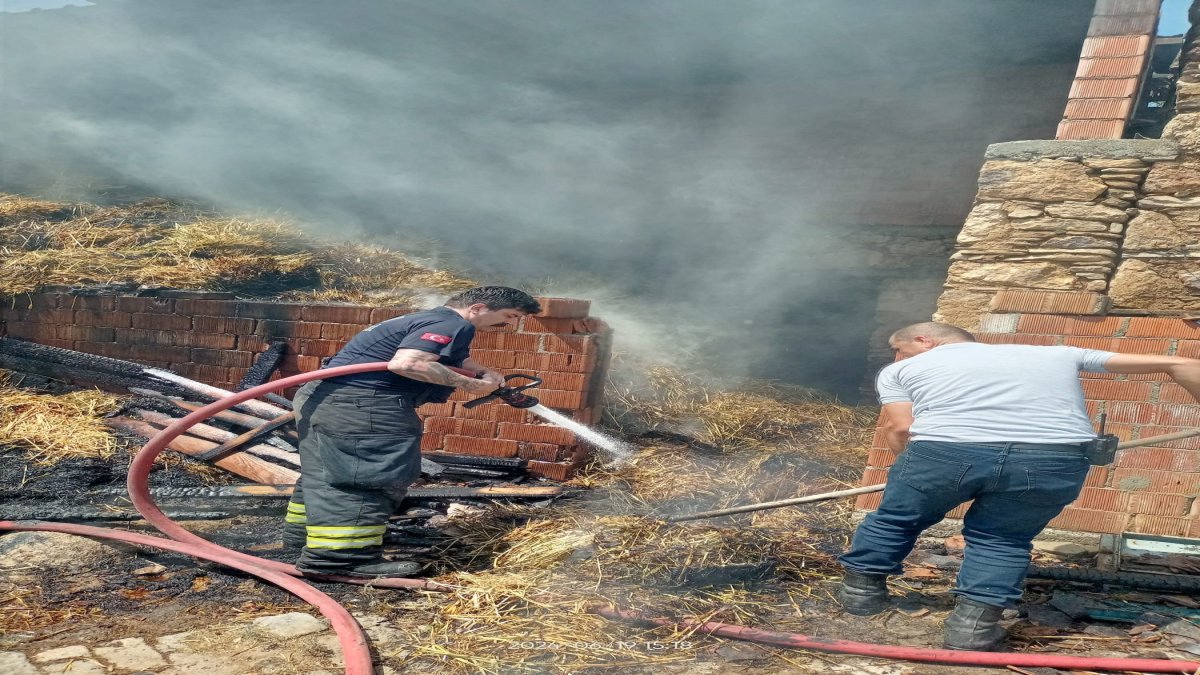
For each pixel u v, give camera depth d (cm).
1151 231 483
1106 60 525
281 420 510
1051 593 364
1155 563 390
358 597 345
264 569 353
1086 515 431
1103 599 355
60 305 627
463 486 495
